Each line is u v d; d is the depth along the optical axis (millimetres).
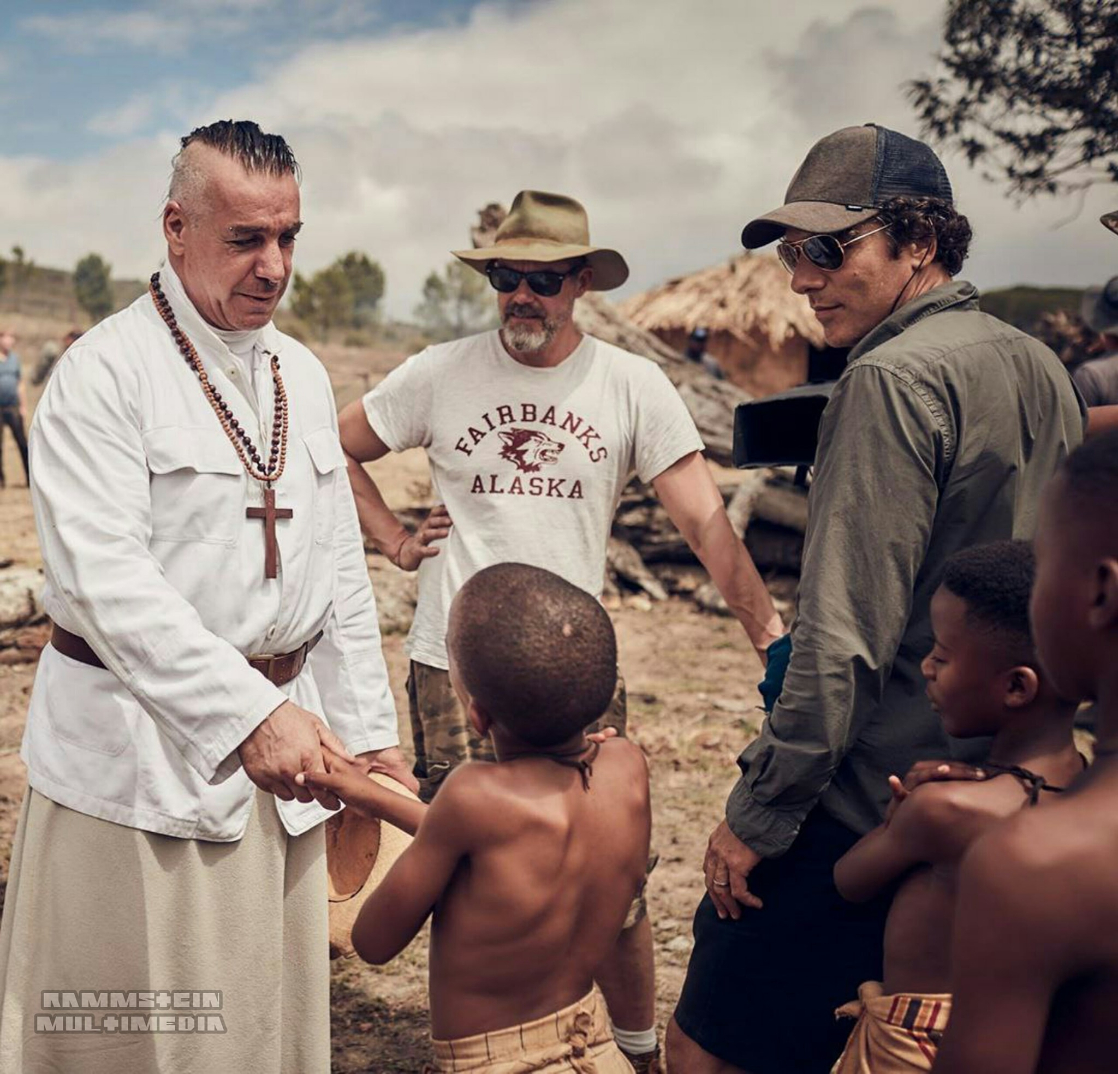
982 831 1909
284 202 2578
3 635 7594
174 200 2572
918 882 2025
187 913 2600
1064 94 11328
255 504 2656
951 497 2355
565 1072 2104
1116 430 1343
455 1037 2150
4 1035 2605
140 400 2537
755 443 3203
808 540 2436
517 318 3428
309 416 2832
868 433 2332
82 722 2568
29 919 2613
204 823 2576
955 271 2627
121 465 2490
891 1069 1988
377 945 2188
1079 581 1294
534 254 3350
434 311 74688
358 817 2982
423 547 3549
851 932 2508
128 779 2549
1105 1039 1274
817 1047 2549
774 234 2715
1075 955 1256
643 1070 3420
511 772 2107
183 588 2572
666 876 4770
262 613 2656
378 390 3643
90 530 2449
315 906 2824
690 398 13523
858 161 2557
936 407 2316
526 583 2090
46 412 2527
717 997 2643
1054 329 12211
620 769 2232
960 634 1993
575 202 3521
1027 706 1969
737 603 3574
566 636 2053
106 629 2436
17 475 15922
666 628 9008
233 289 2584
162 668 2432
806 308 22734
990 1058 1283
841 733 2359
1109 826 1251
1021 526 2402
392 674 7613
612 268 3549
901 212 2521
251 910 2680
